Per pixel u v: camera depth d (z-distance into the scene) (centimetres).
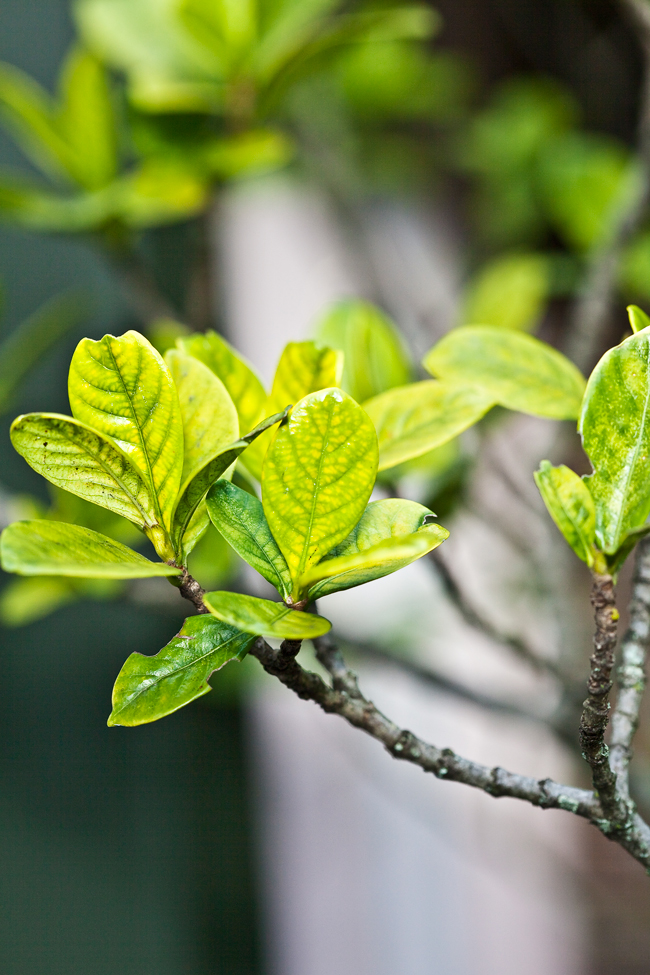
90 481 116
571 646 165
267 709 300
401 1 246
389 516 117
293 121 288
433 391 122
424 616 265
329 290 309
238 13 158
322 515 115
